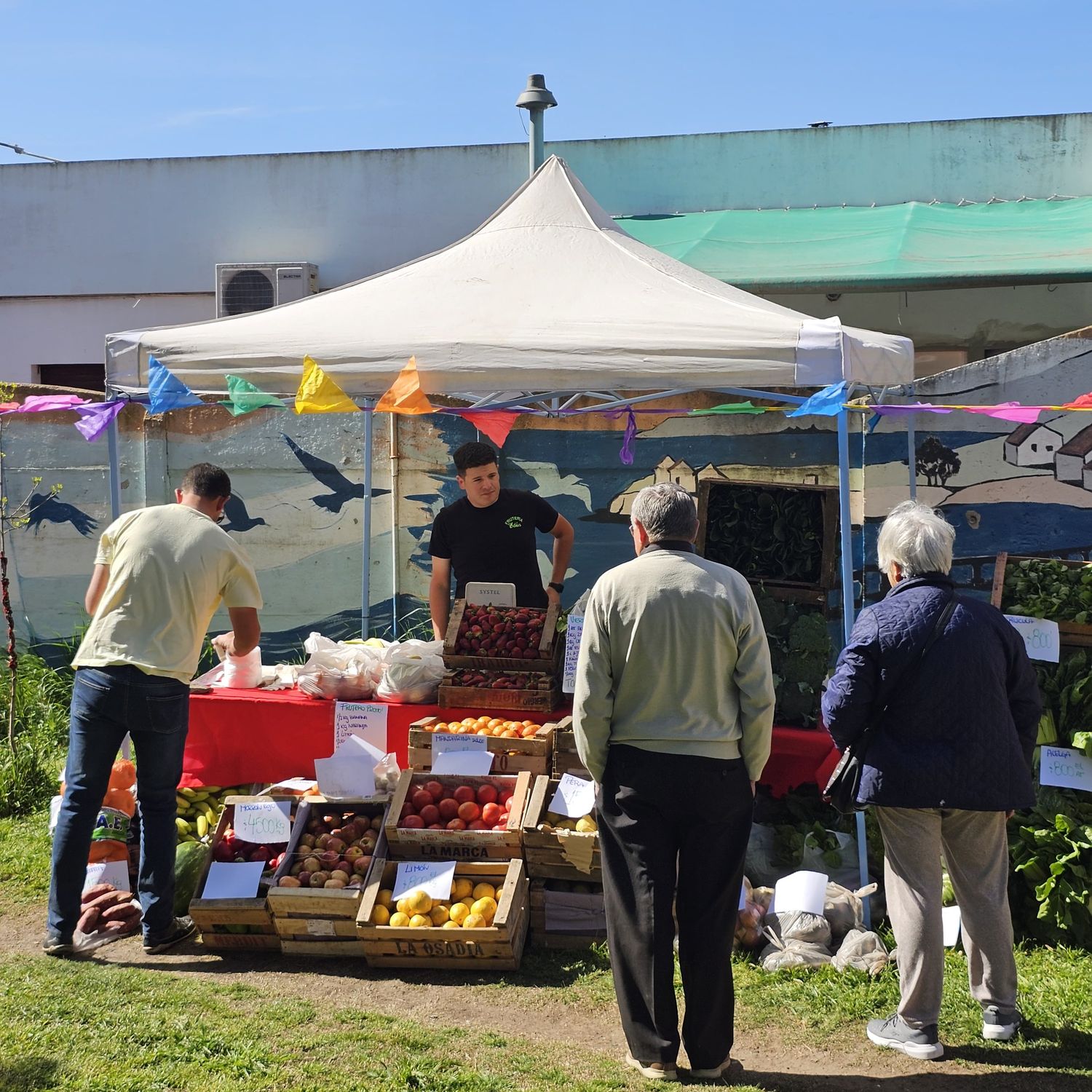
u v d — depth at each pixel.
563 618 5.70
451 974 4.59
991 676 3.78
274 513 9.30
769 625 5.53
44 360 12.50
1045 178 11.59
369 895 4.62
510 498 6.25
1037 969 4.58
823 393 4.83
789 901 4.84
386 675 5.49
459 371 4.98
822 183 11.91
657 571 3.64
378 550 9.20
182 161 12.25
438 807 4.95
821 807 5.43
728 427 8.34
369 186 12.08
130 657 4.57
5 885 5.54
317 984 4.48
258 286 11.88
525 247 6.00
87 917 4.90
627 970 3.67
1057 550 6.97
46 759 7.34
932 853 3.86
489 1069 3.71
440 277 5.77
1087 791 4.97
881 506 7.32
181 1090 3.43
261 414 9.24
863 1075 3.79
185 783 5.58
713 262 10.09
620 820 3.63
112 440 5.60
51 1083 3.41
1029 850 4.86
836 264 9.79
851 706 3.80
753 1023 4.20
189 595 4.68
